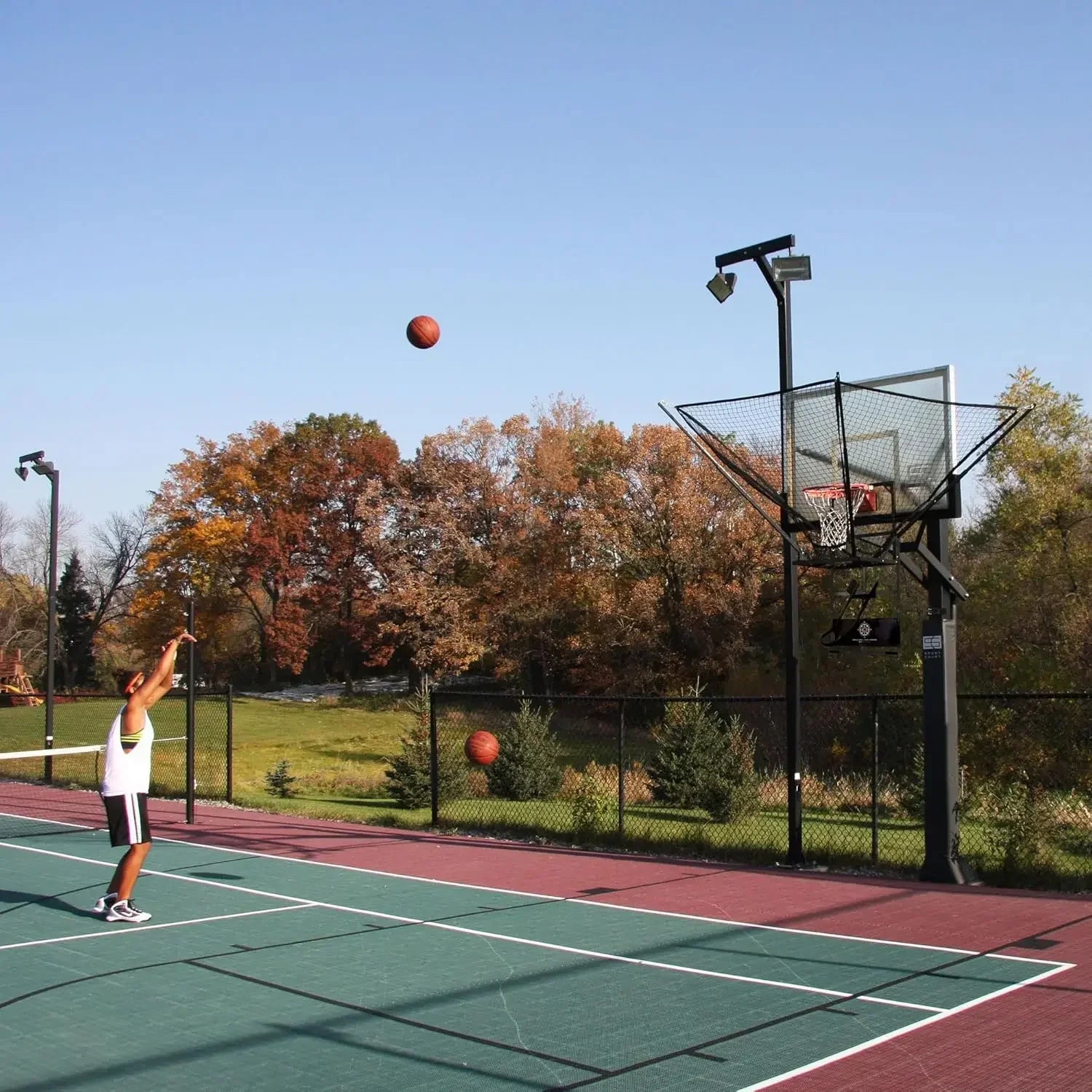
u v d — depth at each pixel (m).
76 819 18.36
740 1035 6.66
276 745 42.62
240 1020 7.11
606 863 13.98
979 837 14.66
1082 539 30.23
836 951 8.91
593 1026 6.89
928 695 12.65
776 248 13.51
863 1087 5.77
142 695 10.17
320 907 10.93
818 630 39.78
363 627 63.72
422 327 11.41
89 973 8.30
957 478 12.41
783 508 13.57
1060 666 27.14
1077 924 9.92
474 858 14.31
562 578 55.19
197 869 13.27
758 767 28.17
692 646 47.72
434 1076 6.02
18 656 66.62
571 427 58.97
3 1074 6.11
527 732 22.86
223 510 64.75
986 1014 7.03
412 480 63.41
